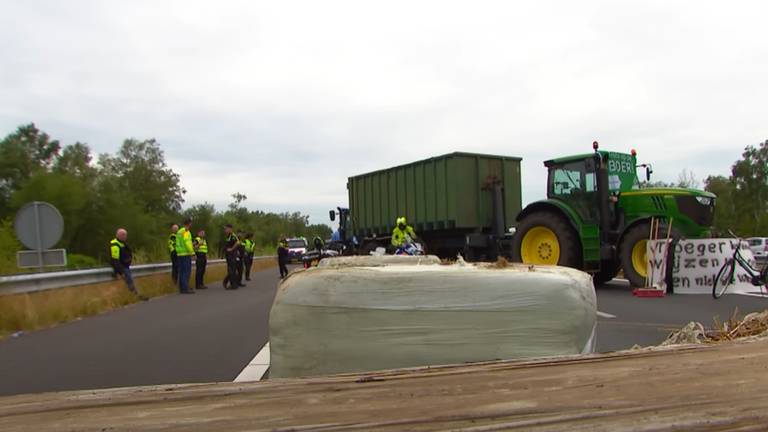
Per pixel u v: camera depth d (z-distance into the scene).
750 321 5.07
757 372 2.80
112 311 12.34
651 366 2.99
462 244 19.08
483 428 2.23
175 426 2.39
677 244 12.93
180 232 17.23
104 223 47.94
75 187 44.81
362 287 3.68
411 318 3.61
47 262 13.38
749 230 58.19
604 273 15.52
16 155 52.47
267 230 107.75
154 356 7.15
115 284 14.79
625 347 6.88
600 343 7.14
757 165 64.25
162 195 77.62
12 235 27.02
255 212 119.69
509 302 3.55
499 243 18.14
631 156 15.34
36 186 44.12
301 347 3.73
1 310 9.71
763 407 2.33
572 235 14.62
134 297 14.36
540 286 3.55
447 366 3.26
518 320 3.54
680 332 5.03
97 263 36.06
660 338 7.47
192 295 16.30
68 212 44.47
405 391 2.73
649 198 14.07
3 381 5.94
